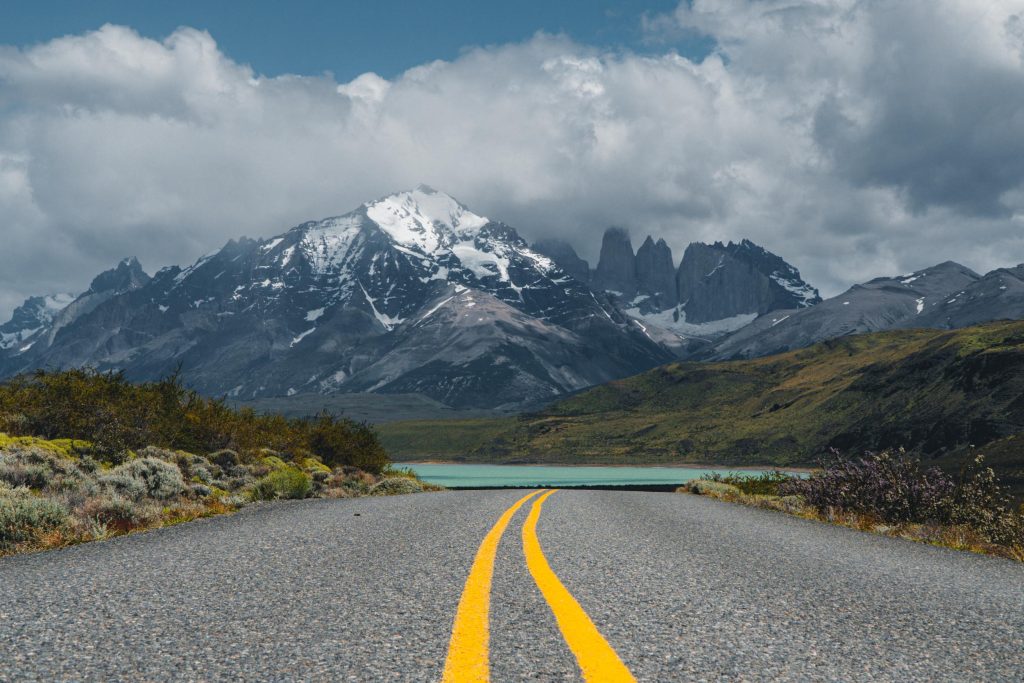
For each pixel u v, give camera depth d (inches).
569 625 175.3
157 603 192.4
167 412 854.5
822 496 706.2
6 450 517.0
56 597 198.5
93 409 684.1
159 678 129.3
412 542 330.3
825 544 399.5
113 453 657.6
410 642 156.4
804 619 193.6
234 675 131.6
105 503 434.9
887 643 170.9
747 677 138.4
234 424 965.8
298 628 167.8
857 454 6481.3
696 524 482.6
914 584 265.7
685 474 6619.1
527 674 134.0
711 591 230.1
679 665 144.2
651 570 269.7
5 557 281.1
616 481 4648.1
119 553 284.4
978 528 552.7
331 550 298.2
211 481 734.5
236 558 272.2
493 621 177.5
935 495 610.9
